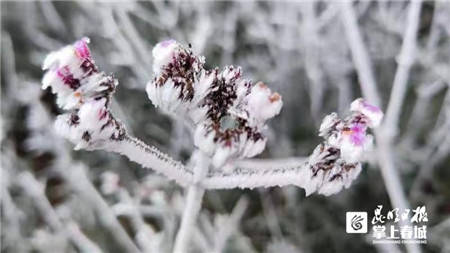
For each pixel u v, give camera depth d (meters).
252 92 0.13
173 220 0.22
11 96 0.28
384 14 0.26
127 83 0.28
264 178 0.14
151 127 0.28
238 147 0.13
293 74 0.27
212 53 0.29
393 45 0.27
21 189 0.26
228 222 0.23
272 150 0.27
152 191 0.23
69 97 0.12
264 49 0.29
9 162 0.26
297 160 0.23
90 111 0.12
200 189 0.14
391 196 0.21
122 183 0.26
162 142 0.28
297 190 0.26
